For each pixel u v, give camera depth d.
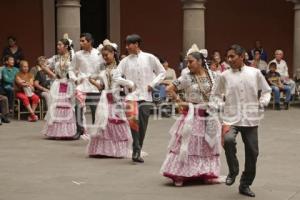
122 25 19.92
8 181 8.04
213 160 7.84
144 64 9.31
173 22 20.22
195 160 7.76
